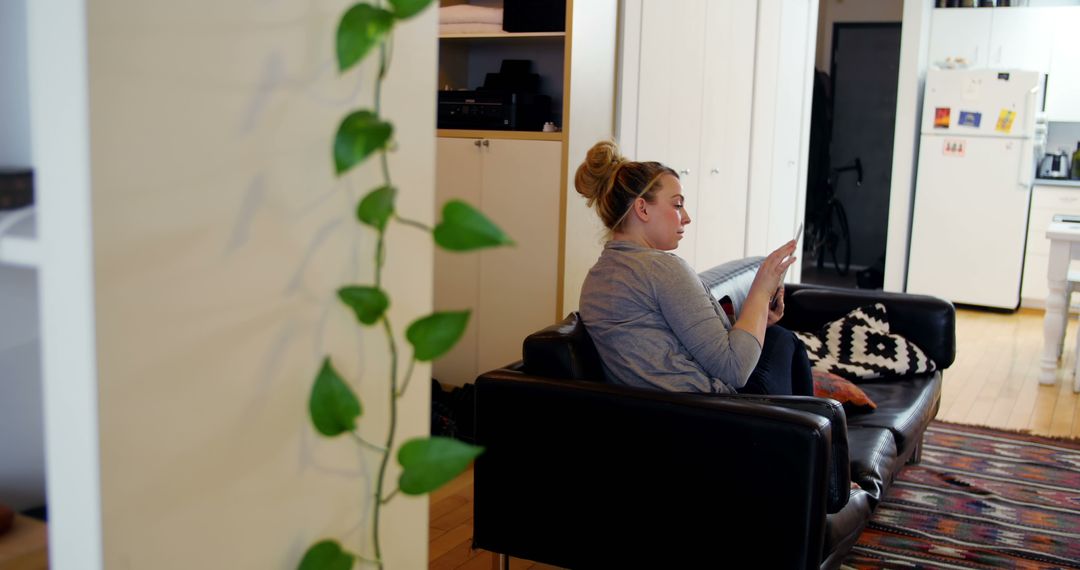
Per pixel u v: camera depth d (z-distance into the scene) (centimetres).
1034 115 732
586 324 245
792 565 203
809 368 270
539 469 227
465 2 460
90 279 66
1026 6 783
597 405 219
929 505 339
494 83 441
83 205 65
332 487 89
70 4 63
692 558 213
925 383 352
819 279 930
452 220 75
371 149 79
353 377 90
